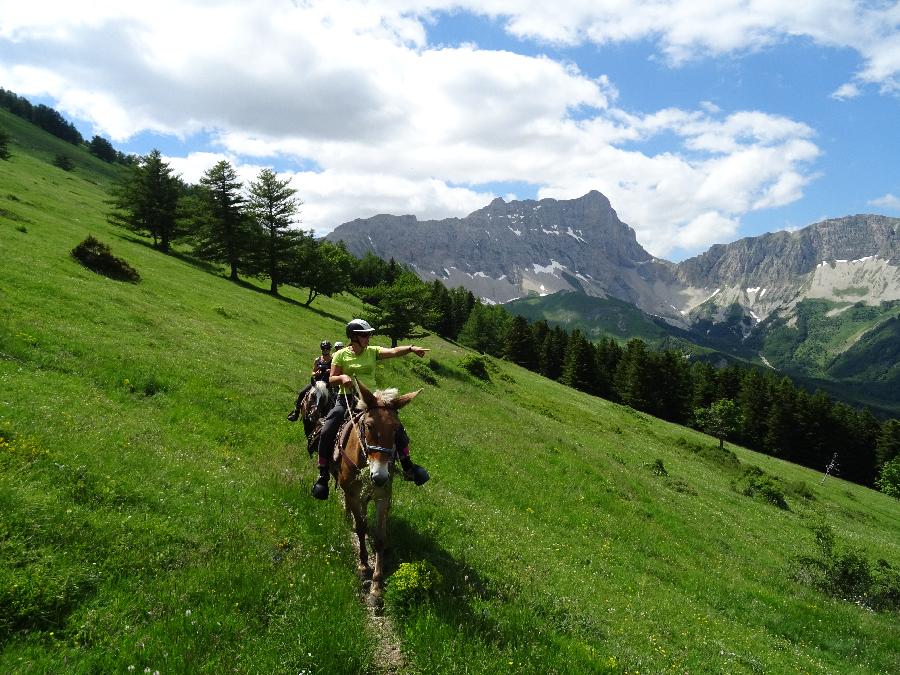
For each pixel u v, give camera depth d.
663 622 11.48
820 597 18.78
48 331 18.08
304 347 38.50
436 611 7.20
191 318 34.41
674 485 33.84
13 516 6.78
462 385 43.47
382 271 151.25
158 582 6.79
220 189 73.00
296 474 11.88
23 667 5.09
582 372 118.44
